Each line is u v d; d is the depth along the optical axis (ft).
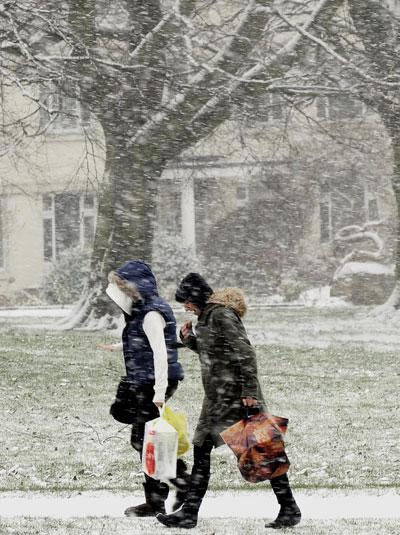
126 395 87.61
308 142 444.55
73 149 498.69
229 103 277.23
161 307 84.69
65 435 128.98
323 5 285.43
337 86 294.66
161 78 272.51
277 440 77.77
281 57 283.18
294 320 312.91
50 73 254.47
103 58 271.08
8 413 145.07
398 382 179.22
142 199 278.87
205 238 476.13
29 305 454.81
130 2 278.26
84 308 280.31
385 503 87.40
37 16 250.37
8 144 311.47
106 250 282.77
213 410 79.41
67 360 204.23
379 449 119.44
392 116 303.48
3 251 499.92
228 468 109.19
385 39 295.28
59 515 83.10
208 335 79.77
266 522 79.92
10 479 101.76
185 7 287.69
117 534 74.54
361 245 446.19
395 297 316.60
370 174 443.73
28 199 472.44
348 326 289.33
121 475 104.73
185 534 74.95
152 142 276.00
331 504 87.15
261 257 445.78
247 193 460.14
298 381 180.45
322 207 474.08
